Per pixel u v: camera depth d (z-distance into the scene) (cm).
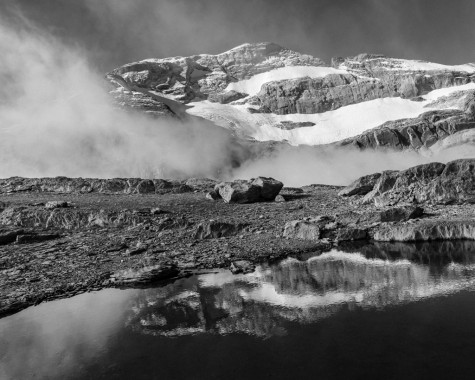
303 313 1245
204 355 1009
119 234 2464
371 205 3145
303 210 3180
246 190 3462
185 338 1116
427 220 2450
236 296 1448
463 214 2506
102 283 1636
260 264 1909
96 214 2720
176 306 1377
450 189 2908
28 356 1046
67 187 3878
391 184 3231
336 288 1472
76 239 2338
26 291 1523
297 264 1877
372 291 1407
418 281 1484
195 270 1828
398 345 988
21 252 2066
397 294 1355
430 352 943
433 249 2006
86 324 1245
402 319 1138
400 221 2558
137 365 978
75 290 1577
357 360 930
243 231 2573
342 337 1054
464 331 1036
